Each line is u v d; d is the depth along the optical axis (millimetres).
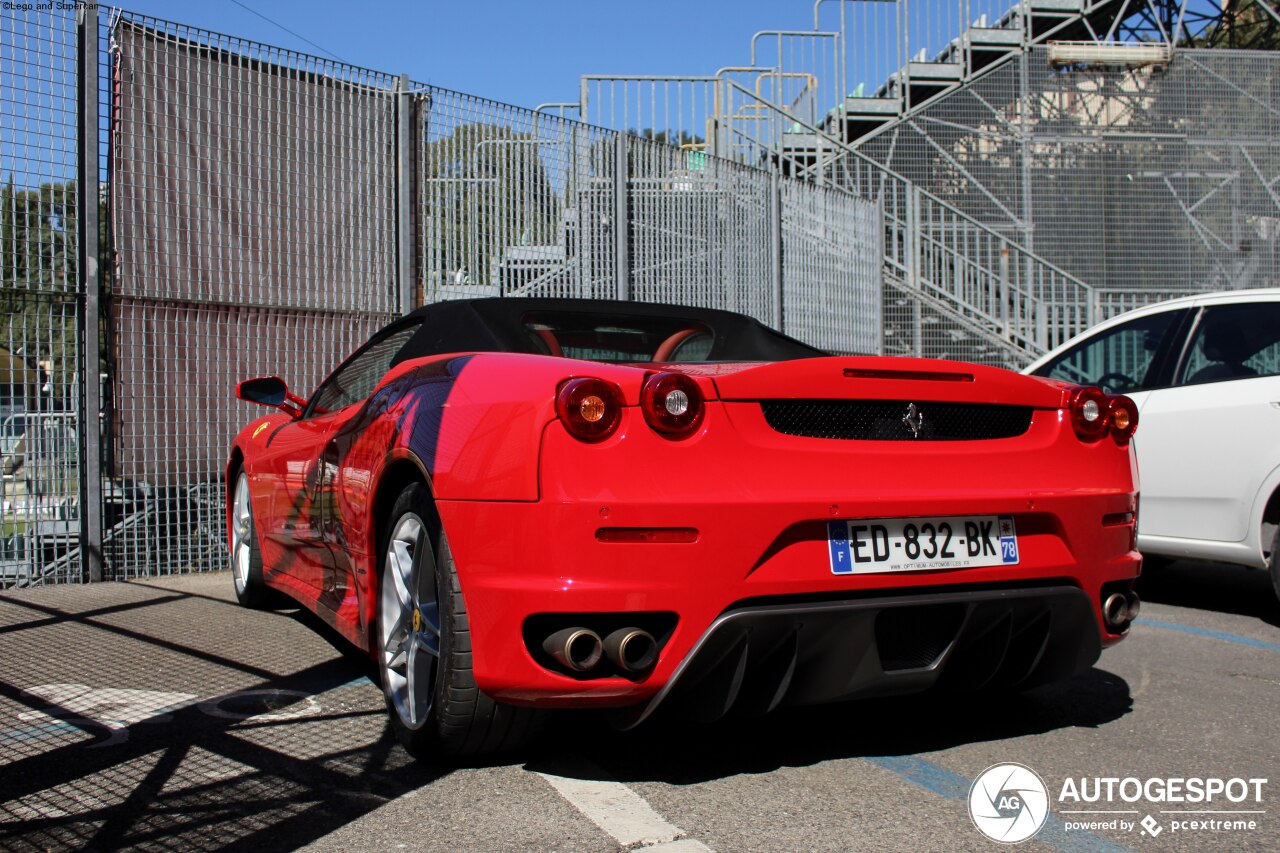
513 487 2439
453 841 2270
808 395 2568
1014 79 13938
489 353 2869
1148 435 5242
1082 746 2963
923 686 2727
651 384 2424
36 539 5355
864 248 10719
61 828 2340
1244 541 4844
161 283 5676
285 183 6172
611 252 8070
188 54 5797
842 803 2508
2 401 5215
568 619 2389
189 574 5738
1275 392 4762
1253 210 14125
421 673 2777
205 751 2859
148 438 5625
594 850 2223
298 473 3971
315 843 2260
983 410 2848
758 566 2465
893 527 2625
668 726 3113
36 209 5246
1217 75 14156
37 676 3613
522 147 7496
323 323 6305
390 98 6664
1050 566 2814
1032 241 13828
